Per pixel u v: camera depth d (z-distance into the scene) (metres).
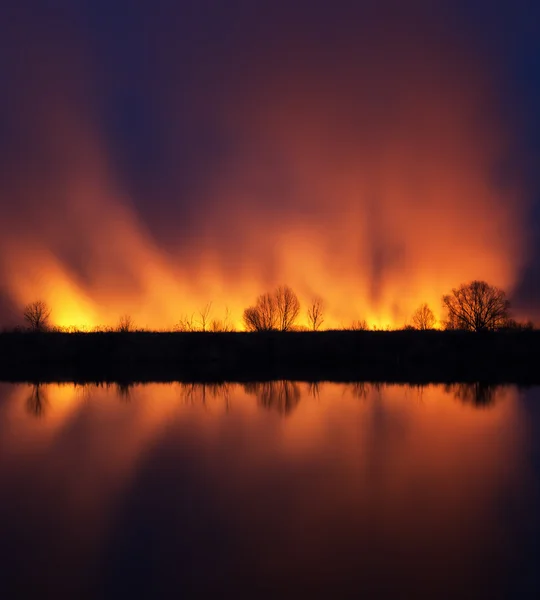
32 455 21.34
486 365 54.62
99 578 11.25
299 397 36.34
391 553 12.30
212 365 56.72
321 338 60.25
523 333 59.22
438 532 13.47
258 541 12.99
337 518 14.41
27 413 31.17
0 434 25.34
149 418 29.19
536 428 25.84
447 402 33.75
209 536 13.29
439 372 50.38
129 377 48.69
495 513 14.68
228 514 14.76
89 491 16.78
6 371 53.62
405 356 57.31
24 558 12.15
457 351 57.62
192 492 16.56
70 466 19.67
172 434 25.03
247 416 29.47
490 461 19.94
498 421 27.50
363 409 31.30
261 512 14.88
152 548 12.62
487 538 13.08
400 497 16.03
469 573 11.34
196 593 10.62
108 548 12.66
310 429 25.88
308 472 18.64
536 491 16.50
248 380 46.03
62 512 14.98
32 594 10.61
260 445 22.69
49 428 26.75
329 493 16.38
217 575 11.34
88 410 32.00
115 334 62.97
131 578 11.22
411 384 42.72
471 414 29.56
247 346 59.59
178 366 56.31
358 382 44.19
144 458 20.69
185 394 38.28
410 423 27.25
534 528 13.65
